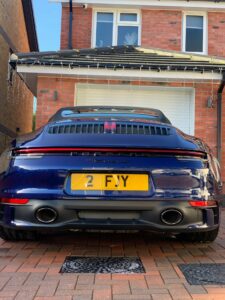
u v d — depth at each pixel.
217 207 3.53
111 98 9.69
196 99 9.28
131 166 3.27
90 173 3.28
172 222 3.30
